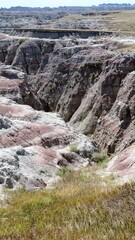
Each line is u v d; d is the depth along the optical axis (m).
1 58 101.06
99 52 71.44
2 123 32.62
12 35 117.69
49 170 26.30
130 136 43.41
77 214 9.92
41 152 29.05
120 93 51.03
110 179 21.55
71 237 7.79
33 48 93.94
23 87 63.50
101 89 55.59
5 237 8.30
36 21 184.62
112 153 45.41
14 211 13.63
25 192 19.67
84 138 38.03
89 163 30.98
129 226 7.84
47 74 85.25
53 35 108.56
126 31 110.75
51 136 34.34
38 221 10.70
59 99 72.88
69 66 75.25
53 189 20.23
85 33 105.50
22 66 93.00
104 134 49.31
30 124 34.94
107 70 56.69
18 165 24.69
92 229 8.18
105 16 190.38
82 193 14.70
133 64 54.34
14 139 31.55
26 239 8.05
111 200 9.90
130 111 47.38
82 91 66.81
